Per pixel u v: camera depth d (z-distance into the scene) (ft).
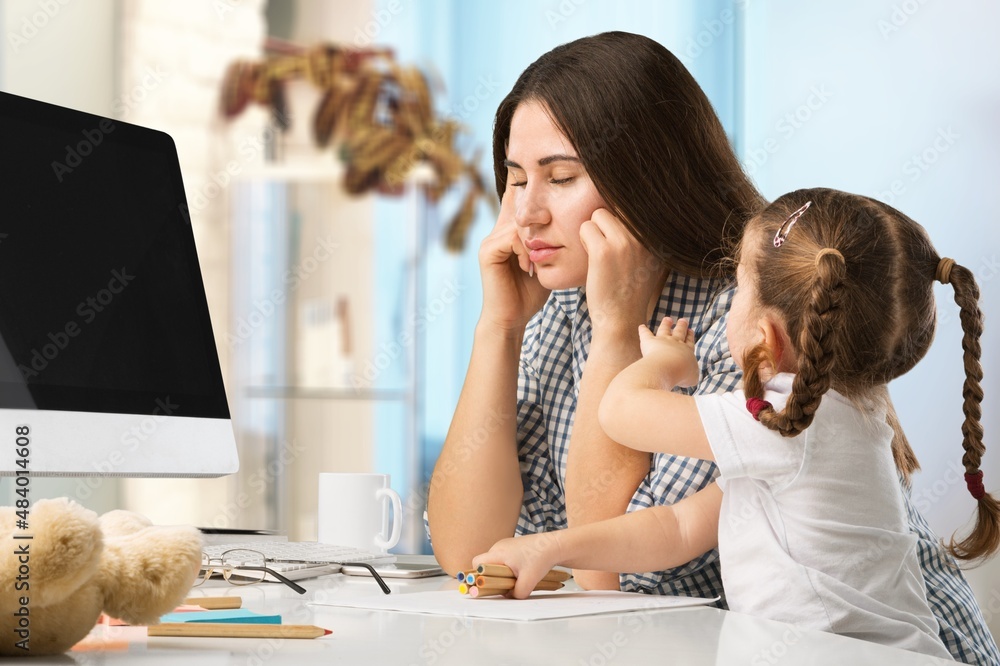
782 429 3.10
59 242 3.27
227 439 3.77
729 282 4.25
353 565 3.82
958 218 9.37
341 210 10.11
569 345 4.66
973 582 7.57
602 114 4.07
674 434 3.35
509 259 4.55
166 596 1.92
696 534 3.50
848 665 1.92
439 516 4.26
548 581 3.40
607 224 4.10
